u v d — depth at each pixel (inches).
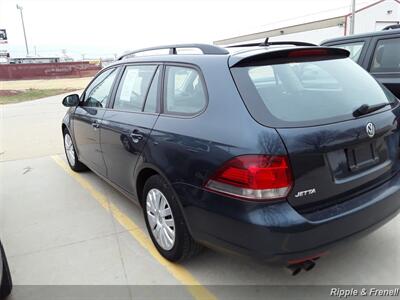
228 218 97.2
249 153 92.4
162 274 124.3
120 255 136.6
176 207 116.9
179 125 114.5
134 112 141.6
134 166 136.6
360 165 104.7
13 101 729.6
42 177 227.9
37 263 134.3
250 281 119.1
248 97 99.7
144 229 156.0
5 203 190.2
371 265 123.3
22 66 1464.1
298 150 92.4
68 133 227.3
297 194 93.7
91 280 123.3
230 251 101.1
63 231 157.2
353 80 119.6
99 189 202.4
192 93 115.4
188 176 107.5
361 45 220.4
